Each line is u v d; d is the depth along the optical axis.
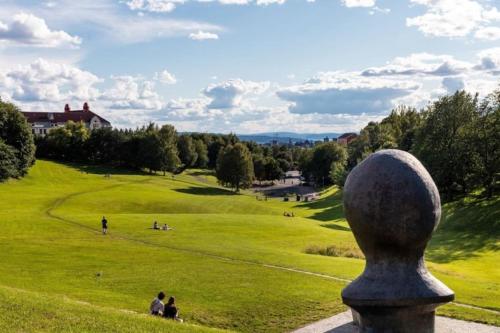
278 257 37.72
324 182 164.62
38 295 19.98
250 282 28.31
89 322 16.75
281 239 51.66
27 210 68.38
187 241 46.19
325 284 27.78
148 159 145.75
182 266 33.47
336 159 154.50
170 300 21.36
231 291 26.14
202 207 89.12
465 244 53.56
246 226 59.69
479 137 71.75
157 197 93.31
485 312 21.39
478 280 33.16
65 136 155.50
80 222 56.72
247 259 36.75
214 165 195.88
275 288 26.72
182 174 168.38
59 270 31.36
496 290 27.39
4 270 30.64
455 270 38.53
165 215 67.25
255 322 21.41
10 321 15.88
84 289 26.31
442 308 21.73
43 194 88.56
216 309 23.06
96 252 38.50
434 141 74.94
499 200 68.56
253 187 166.38
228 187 140.75
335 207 97.19
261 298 24.69
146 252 39.22
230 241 47.75
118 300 24.16
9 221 54.38
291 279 29.16
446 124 74.19
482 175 71.69
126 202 85.25
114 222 57.78
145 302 24.03
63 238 45.56
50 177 115.19
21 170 110.12
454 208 69.88
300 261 35.94
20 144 109.62
